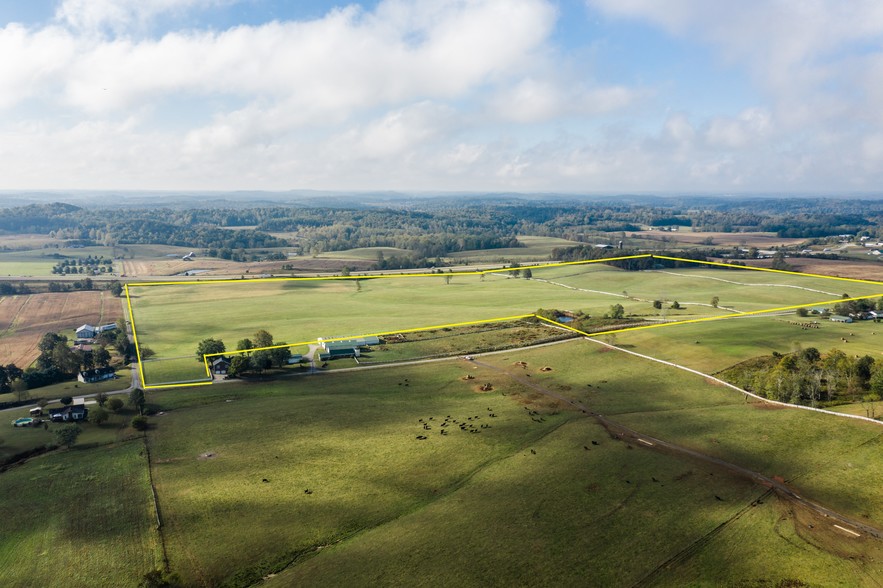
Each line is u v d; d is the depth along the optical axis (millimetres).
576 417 99938
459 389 116875
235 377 127562
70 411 103562
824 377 104688
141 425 97750
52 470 83375
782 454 83188
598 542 63812
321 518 70062
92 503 74125
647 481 76875
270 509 72188
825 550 62031
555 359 134125
